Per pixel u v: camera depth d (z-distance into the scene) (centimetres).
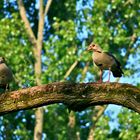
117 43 2811
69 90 1368
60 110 3056
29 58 2922
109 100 1366
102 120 2798
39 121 2869
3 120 2945
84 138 3195
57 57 2919
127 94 1362
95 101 1370
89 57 2809
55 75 2812
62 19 3136
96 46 1659
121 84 1367
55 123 3095
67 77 2950
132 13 2862
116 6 2920
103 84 1370
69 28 2777
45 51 3047
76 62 2908
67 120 3086
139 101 1359
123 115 2723
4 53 2755
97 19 2833
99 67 1664
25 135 2862
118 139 2978
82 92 1368
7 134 2986
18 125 3028
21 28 2912
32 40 2952
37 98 1364
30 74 2897
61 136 3070
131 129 2720
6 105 1364
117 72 1681
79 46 2936
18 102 1362
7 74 1560
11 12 3088
